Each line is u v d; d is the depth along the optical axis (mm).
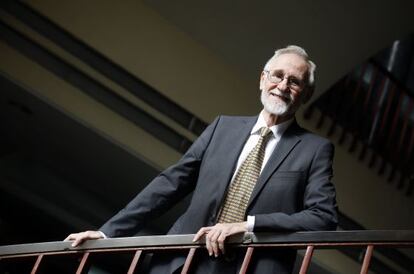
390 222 8180
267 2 6582
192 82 6809
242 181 2484
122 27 6551
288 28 6750
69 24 6348
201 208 2467
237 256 2377
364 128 8070
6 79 6301
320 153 2508
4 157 7629
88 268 2533
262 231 2287
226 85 6984
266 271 2307
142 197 2607
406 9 6508
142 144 6656
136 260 2428
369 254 2102
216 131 2662
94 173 7480
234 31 6801
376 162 8117
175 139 6758
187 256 2365
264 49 6898
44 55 6328
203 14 6707
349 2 6480
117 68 6473
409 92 8203
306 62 2615
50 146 7359
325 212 2336
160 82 6645
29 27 6297
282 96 2570
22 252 2670
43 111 6602
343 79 7816
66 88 6422
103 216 7855
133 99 6582
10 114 6996
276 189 2434
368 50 6867
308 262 2182
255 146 2559
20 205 7902
